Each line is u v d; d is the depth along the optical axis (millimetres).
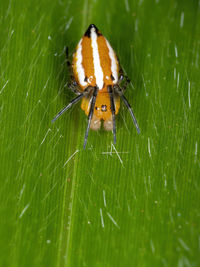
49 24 84
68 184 80
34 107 81
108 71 80
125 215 79
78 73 81
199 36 86
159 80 83
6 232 78
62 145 81
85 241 79
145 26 86
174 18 86
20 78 82
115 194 80
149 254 78
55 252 78
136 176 80
